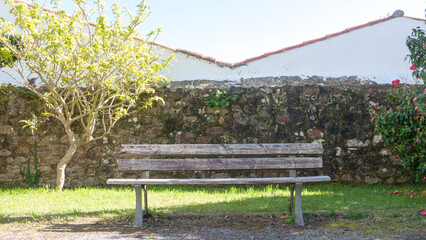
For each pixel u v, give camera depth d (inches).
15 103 306.0
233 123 306.0
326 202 207.6
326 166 299.0
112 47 264.2
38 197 236.2
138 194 158.4
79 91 280.7
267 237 138.1
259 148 168.1
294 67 317.1
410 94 232.2
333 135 301.3
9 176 301.6
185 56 322.7
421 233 139.3
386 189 273.7
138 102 308.7
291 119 304.2
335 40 317.7
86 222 163.8
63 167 269.3
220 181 152.9
